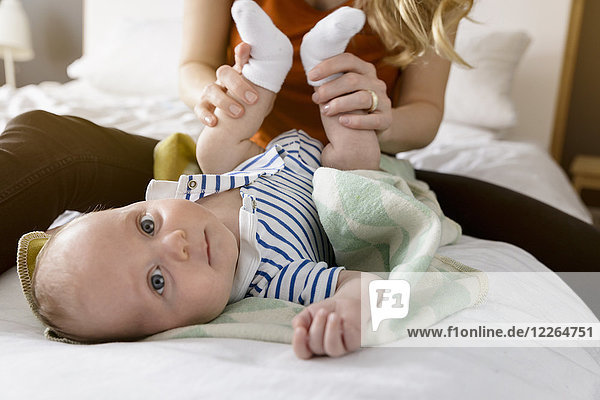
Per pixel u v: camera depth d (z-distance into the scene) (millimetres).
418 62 1292
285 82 1242
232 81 969
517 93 2748
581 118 2936
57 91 2766
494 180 1679
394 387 504
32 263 788
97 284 688
